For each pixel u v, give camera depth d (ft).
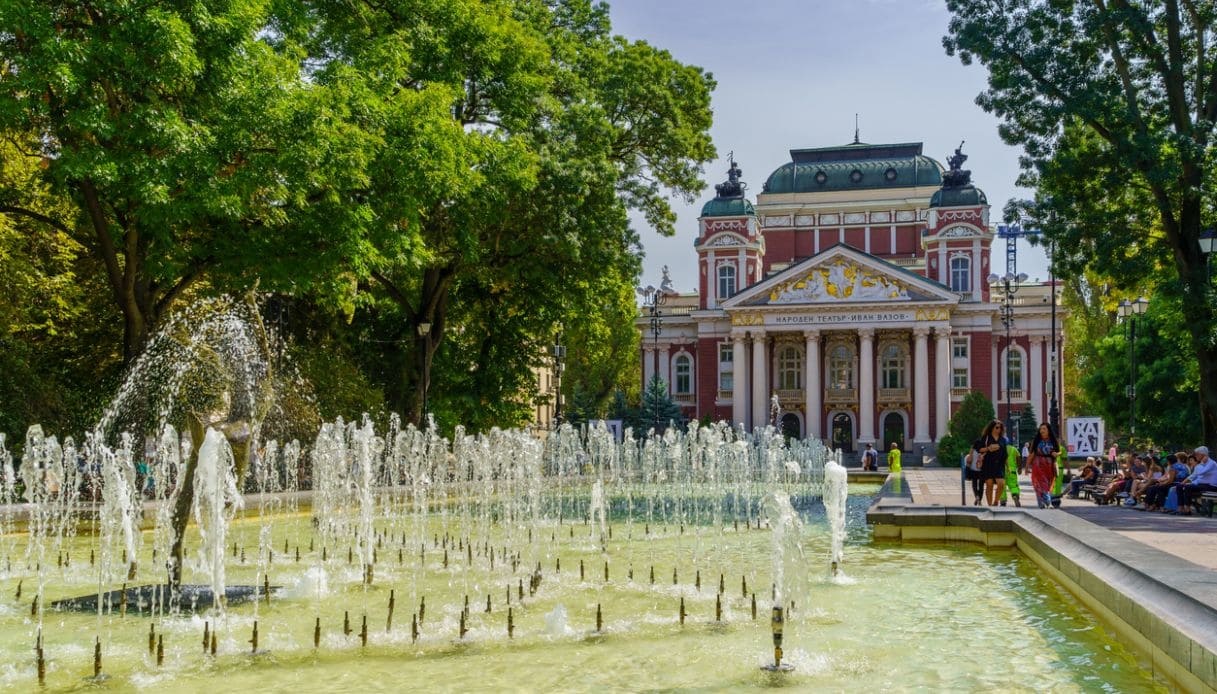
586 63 116.57
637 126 119.96
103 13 58.95
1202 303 79.00
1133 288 88.99
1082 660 28.66
